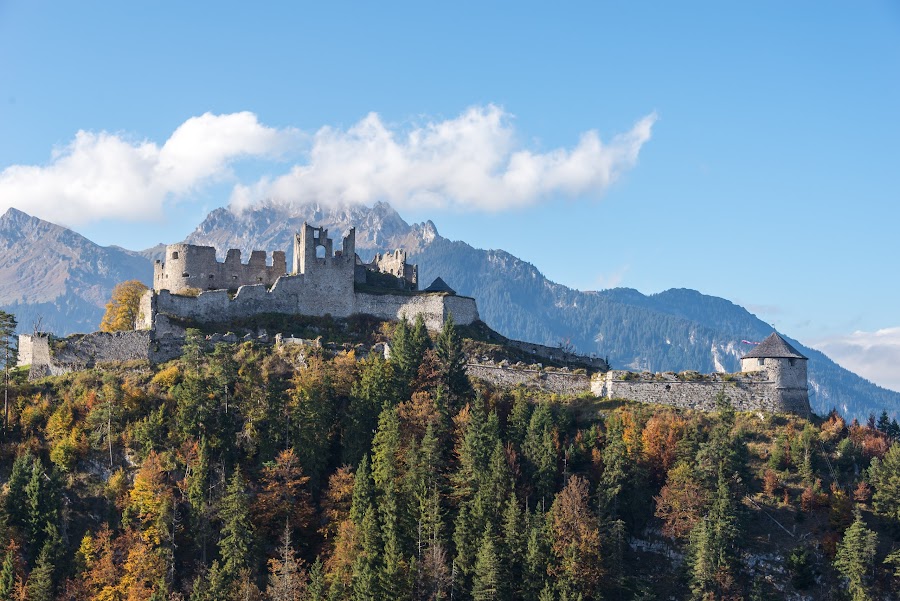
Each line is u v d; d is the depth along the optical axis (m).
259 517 151.50
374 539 144.62
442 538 147.38
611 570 143.50
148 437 159.62
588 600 140.38
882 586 141.00
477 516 147.00
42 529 149.75
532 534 142.88
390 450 156.62
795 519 152.50
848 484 158.62
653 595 140.62
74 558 147.12
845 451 163.12
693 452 159.75
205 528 149.25
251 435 162.88
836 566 142.75
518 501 152.88
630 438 162.25
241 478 152.50
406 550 146.75
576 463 161.25
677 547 150.50
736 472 154.88
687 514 150.12
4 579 142.00
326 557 149.38
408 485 152.88
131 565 142.75
